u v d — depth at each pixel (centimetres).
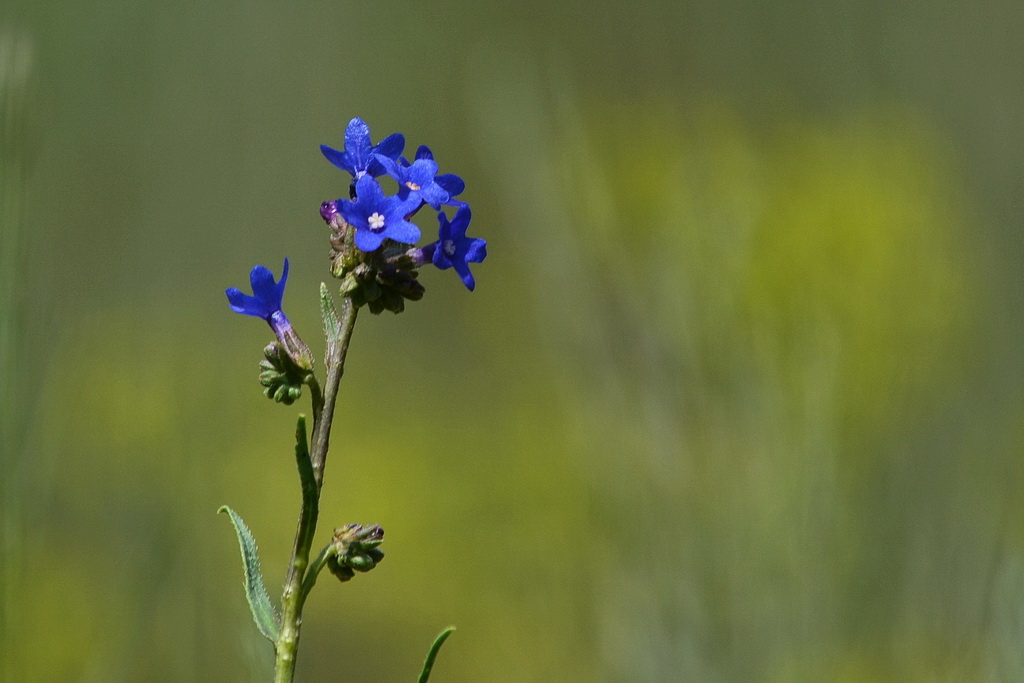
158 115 1673
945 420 1155
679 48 1873
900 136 1781
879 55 1867
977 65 1838
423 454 1641
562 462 1545
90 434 1269
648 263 1075
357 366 1786
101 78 1563
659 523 951
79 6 1530
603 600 983
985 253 1625
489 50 1822
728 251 1052
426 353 1848
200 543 1030
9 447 636
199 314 1620
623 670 929
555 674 1109
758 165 1611
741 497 937
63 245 1484
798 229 1605
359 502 1530
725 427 969
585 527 1229
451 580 1420
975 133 1805
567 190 1130
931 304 1464
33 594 991
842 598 908
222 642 967
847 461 968
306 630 1391
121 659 841
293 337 404
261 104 1853
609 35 1905
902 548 938
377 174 408
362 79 1962
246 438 1530
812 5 1884
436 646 389
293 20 1914
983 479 1013
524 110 1178
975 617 814
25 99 659
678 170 1238
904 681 859
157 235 1667
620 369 1041
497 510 1499
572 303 1077
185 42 1788
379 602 1431
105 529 1066
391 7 1980
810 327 1013
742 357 984
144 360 1441
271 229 1809
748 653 896
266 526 1472
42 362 695
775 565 910
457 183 402
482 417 1698
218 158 1800
